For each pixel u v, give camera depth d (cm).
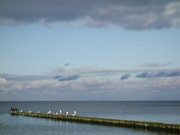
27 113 11375
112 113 14000
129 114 13162
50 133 6531
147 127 6556
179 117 11238
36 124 8244
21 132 6725
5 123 8606
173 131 6006
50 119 9706
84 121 8356
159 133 6084
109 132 6425
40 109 19950
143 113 13888
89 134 6262
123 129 6788
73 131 6731
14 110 14150
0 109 18538
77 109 19375
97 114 13250
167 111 15788
